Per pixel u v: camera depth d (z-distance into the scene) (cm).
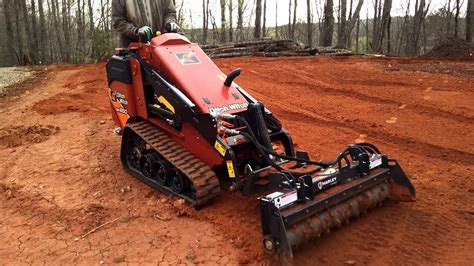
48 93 1262
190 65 558
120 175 623
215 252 425
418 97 1034
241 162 516
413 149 716
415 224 472
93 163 673
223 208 504
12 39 3359
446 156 681
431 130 806
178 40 588
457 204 520
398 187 509
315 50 1966
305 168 488
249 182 453
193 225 476
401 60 1652
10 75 1680
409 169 629
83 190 579
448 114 895
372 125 845
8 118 980
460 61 1608
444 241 443
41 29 3631
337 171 462
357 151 480
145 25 645
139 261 414
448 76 1242
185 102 513
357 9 3123
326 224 427
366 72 1371
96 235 463
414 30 3209
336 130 825
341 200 443
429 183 578
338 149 715
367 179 473
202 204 501
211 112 498
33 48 3434
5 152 740
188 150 539
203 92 526
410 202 520
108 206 527
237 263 407
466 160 663
